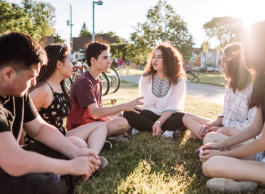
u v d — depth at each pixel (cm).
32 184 123
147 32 3017
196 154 235
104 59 267
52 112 188
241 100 244
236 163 164
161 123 306
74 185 164
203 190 170
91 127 219
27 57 115
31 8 4556
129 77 1762
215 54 4309
